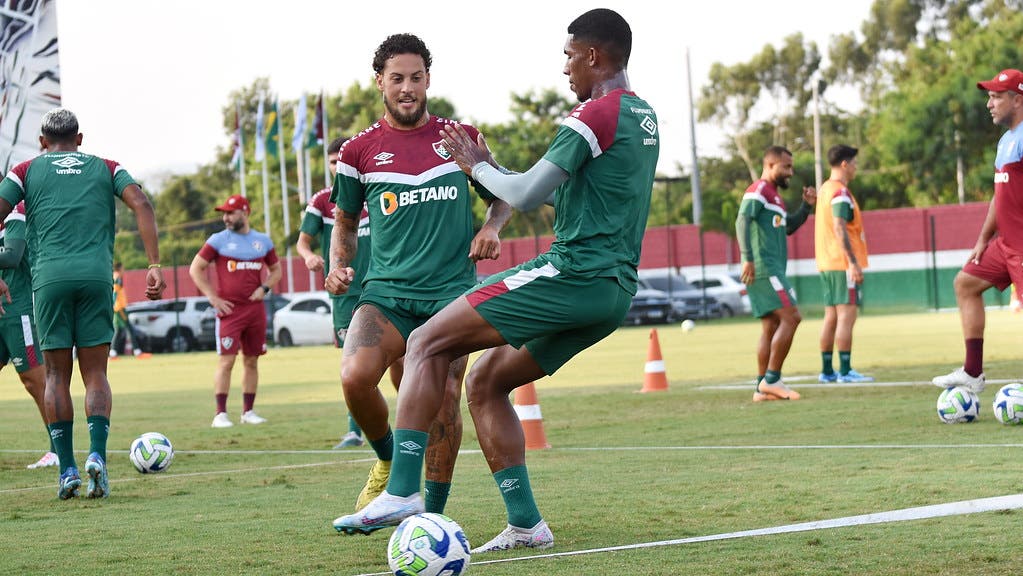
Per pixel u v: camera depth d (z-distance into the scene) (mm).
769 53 118312
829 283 19578
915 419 14055
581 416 16625
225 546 7707
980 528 7312
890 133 83312
